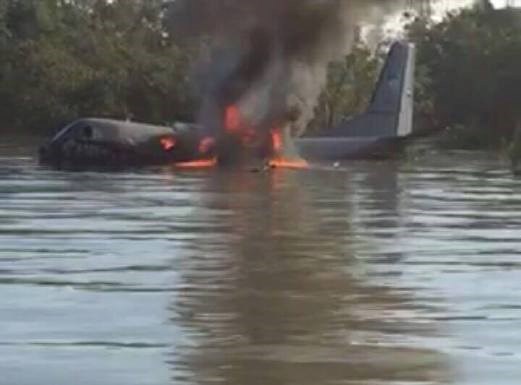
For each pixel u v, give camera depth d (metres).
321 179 41.94
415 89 85.88
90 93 84.00
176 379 11.80
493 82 86.12
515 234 24.52
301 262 19.73
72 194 33.91
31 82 86.69
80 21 92.69
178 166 47.59
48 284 17.33
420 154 60.53
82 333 13.86
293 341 13.55
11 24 93.19
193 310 15.30
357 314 15.17
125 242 22.34
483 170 49.56
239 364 12.44
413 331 14.18
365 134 55.84
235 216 27.45
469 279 18.16
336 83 73.81
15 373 11.97
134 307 15.48
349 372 12.16
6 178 41.00
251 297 16.27
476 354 12.98
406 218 27.64
